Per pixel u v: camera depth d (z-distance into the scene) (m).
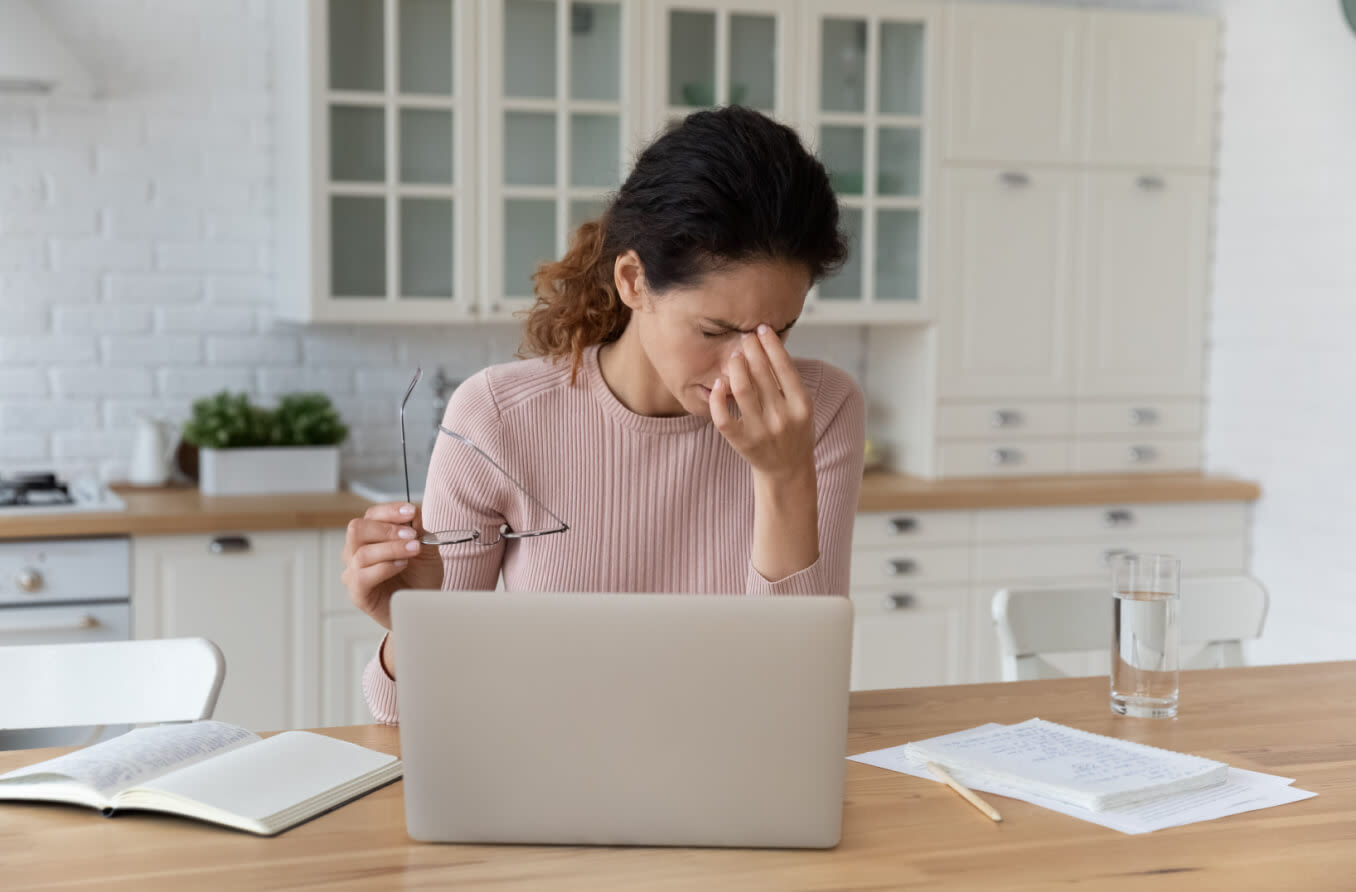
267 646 3.06
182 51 3.47
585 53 3.43
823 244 1.34
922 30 3.68
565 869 1.12
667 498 1.60
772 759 1.16
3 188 3.35
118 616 2.96
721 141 1.31
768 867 1.13
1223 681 1.83
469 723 1.16
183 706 1.70
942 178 3.72
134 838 1.18
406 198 3.33
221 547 3.00
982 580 3.58
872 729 1.55
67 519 2.88
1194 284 3.96
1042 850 1.17
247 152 3.55
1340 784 1.36
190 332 3.54
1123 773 1.34
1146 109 3.88
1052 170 3.81
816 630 1.14
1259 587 2.23
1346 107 3.45
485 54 3.34
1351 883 1.10
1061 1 4.01
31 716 1.72
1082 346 3.88
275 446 3.37
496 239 3.40
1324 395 3.53
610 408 1.59
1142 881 1.10
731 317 1.33
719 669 1.14
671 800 1.16
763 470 1.38
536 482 1.61
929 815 1.26
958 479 3.79
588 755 1.16
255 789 1.26
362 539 1.42
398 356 3.71
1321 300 3.54
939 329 3.76
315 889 1.07
